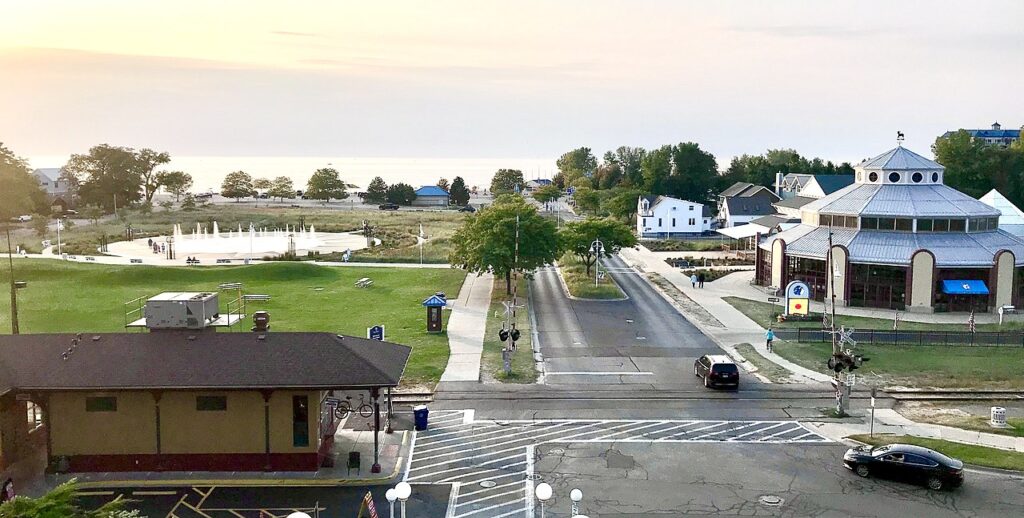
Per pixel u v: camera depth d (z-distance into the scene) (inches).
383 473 1513.3
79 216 7313.0
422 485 1466.5
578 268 4382.4
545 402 1972.2
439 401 1973.4
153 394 1498.5
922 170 3597.4
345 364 1519.4
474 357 2406.5
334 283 3846.0
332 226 6732.3
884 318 3075.8
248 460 1521.9
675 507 1374.3
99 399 1502.2
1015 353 2504.9
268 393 1502.2
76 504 1373.0
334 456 1598.2
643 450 1649.9
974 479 1502.2
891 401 2006.6
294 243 5610.2
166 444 1515.7
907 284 3211.1
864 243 3378.4
